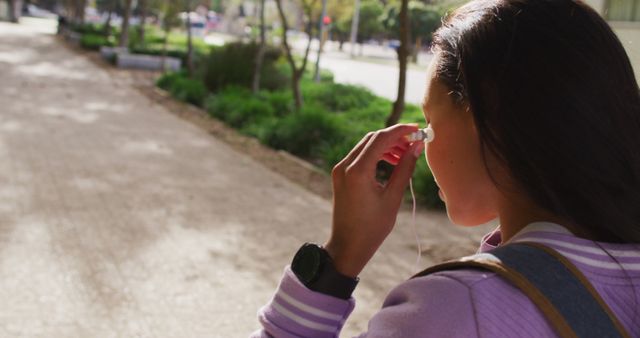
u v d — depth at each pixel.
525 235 0.85
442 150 0.92
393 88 21.45
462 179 0.91
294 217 6.40
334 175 0.98
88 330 3.70
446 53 0.90
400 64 8.50
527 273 0.78
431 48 0.96
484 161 0.86
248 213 6.38
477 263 0.80
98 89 15.73
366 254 0.95
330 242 0.97
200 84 15.26
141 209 6.17
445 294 0.77
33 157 7.98
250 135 10.99
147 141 9.83
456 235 6.07
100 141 9.45
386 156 0.98
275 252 5.27
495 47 0.83
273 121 10.90
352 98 15.21
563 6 0.85
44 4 79.69
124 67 21.59
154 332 3.75
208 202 6.65
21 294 4.07
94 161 8.08
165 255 4.97
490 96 0.83
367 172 0.95
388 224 0.96
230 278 4.62
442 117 0.91
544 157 0.80
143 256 4.91
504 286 0.77
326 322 0.94
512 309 0.76
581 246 0.82
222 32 59.41
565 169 0.80
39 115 11.21
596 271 0.80
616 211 0.82
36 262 4.60
